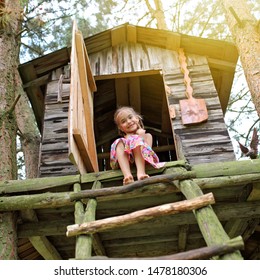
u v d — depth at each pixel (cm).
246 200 246
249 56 392
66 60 441
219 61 442
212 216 167
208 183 216
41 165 356
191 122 369
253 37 405
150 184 208
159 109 586
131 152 245
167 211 172
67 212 253
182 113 378
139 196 218
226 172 221
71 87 248
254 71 375
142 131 280
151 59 445
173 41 445
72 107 240
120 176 233
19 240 298
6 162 278
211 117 376
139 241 293
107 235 279
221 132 362
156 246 311
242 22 430
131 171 242
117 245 299
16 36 391
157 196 238
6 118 304
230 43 428
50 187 235
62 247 310
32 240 270
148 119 616
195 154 348
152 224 254
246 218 258
